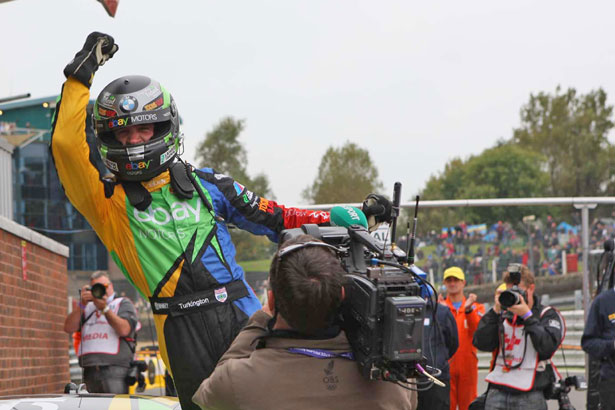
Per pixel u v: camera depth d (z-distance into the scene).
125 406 4.54
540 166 70.75
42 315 10.44
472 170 70.50
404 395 3.09
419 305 2.77
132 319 9.64
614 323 7.58
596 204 10.73
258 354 3.01
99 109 3.66
